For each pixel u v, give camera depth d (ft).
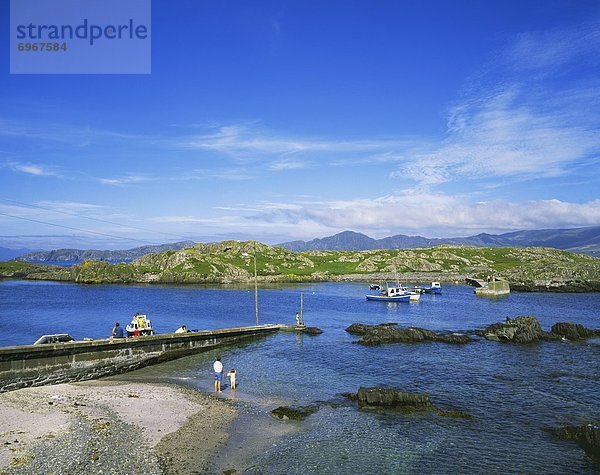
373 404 123.95
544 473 85.97
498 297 469.98
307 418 113.91
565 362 177.27
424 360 181.57
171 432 101.40
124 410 115.34
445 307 383.45
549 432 105.40
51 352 145.48
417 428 107.86
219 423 108.99
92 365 156.04
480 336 236.43
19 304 382.42
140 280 645.51
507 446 97.71
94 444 90.74
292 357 188.65
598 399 129.59
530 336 220.64
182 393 135.64
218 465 86.22
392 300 426.51
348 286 617.62
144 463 84.53
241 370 166.71
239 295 480.23
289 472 84.43
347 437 101.86
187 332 196.13
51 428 98.37
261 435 102.12
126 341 166.91
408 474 84.64
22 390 135.44
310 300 440.04
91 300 419.13
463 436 103.04
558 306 383.86
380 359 183.52
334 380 151.64
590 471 86.74
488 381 149.69
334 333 251.60
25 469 78.23
